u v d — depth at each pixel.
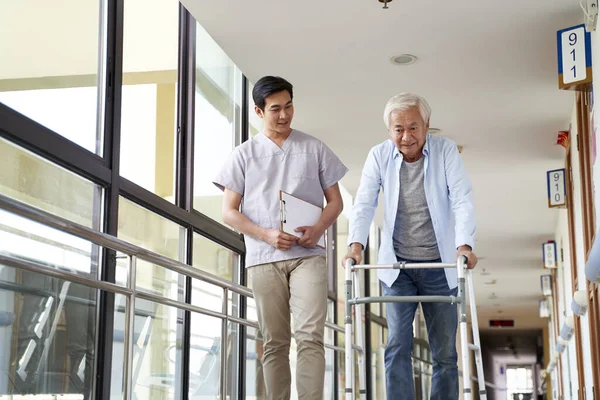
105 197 3.65
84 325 3.31
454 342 3.15
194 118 4.93
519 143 7.00
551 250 10.88
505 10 4.45
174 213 4.47
